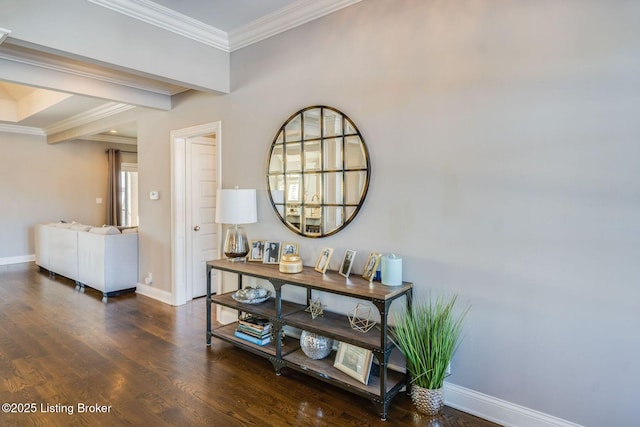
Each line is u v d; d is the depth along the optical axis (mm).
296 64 3086
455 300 2305
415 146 2434
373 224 2646
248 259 3332
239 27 3367
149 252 4836
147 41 3000
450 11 2279
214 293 4852
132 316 4012
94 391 2484
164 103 4379
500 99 2113
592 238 1871
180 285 4465
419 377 2236
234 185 3660
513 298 2105
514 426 2117
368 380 2338
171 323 3801
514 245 2094
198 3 2930
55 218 7738
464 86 2234
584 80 1872
